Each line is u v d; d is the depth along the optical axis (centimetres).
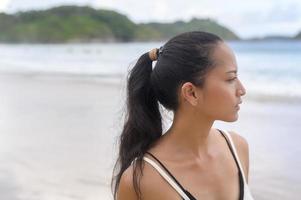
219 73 169
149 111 186
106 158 687
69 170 643
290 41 7194
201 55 169
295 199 518
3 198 548
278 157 682
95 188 568
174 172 173
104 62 3778
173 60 173
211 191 175
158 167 171
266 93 1515
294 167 628
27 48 8225
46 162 689
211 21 7638
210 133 190
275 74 2248
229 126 906
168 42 180
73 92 1667
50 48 7944
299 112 1088
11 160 707
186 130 177
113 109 1168
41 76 2514
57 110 1215
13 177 625
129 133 186
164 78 175
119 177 180
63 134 885
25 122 1045
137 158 176
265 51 4525
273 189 550
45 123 1020
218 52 170
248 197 182
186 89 171
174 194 168
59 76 2488
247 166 199
